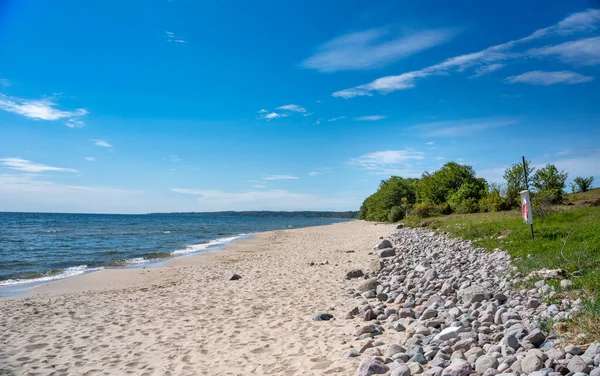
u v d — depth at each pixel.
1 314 9.81
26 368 6.25
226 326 8.17
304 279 13.48
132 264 20.45
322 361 5.70
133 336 7.78
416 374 4.65
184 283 14.12
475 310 7.15
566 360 4.17
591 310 5.45
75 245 31.98
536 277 8.41
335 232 45.75
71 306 10.67
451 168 51.75
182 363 6.16
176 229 61.72
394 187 62.22
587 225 13.62
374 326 6.90
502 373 4.18
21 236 41.59
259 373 5.50
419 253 17.20
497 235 16.84
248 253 24.91
